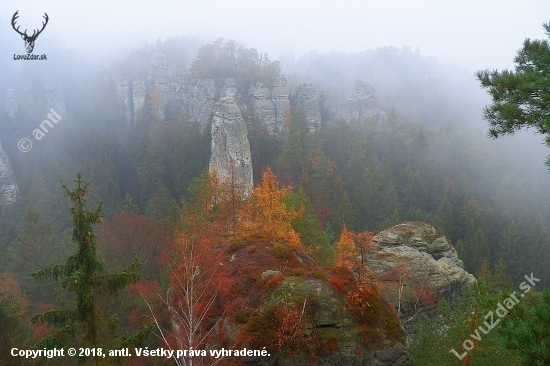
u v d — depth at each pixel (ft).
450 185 230.68
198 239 92.73
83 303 41.01
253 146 240.53
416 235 117.19
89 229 41.34
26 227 124.06
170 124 301.63
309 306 55.57
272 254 73.82
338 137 261.24
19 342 55.26
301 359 51.39
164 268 111.24
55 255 126.72
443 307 58.49
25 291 105.19
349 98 351.67
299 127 275.80
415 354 54.80
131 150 273.13
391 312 57.88
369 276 93.76
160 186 202.39
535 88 36.24
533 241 179.73
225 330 56.85
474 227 188.75
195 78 311.47
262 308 57.41
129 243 121.29
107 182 221.66
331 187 214.90
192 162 233.55
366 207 199.93
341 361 52.08
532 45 38.99
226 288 64.44
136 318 85.92
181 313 63.82
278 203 104.58
